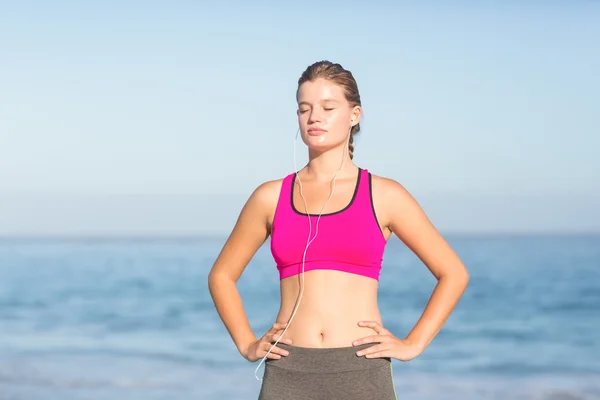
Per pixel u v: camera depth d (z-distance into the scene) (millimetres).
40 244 97188
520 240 88562
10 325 24844
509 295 30938
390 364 3988
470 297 30547
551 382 16297
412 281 34188
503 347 20453
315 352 3895
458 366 17766
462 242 83000
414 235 4148
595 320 24891
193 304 29406
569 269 40969
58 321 25703
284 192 4145
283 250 4043
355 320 3947
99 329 23703
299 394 3877
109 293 33469
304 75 4164
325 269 3967
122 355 18703
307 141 4109
